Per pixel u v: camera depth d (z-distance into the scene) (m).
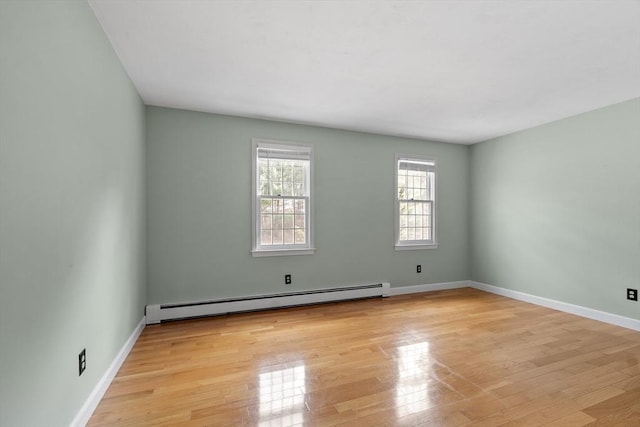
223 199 3.67
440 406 1.84
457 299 4.31
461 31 2.04
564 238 3.78
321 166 4.17
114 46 2.21
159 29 2.02
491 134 4.54
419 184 4.88
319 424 1.68
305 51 2.30
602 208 3.42
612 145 3.34
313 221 4.09
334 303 4.09
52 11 1.35
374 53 2.33
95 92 1.87
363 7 1.80
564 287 3.77
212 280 3.61
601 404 1.87
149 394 1.97
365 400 1.90
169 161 3.46
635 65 2.49
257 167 3.85
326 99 3.24
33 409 1.21
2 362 1.03
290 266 3.98
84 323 1.69
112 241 2.18
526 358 2.48
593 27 1.99
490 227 4.75
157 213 3.40
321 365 2.36
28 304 1.18
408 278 4.69
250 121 3.81
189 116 3.54
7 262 1.06
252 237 3.78
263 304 3.76
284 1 1.76
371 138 4.48
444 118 3.83
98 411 1.79
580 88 2.94
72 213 1.55
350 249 4.32
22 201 1.14
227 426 1.67
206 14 1.87
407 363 2.39
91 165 1.80
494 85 2.89
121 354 2.37
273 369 2.30
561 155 3.83
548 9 1.81
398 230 4.62
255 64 2.50
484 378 2.16
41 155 1.27
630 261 3.18
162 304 3.39
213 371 2.27
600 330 3.11
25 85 1.16
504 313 3.66
